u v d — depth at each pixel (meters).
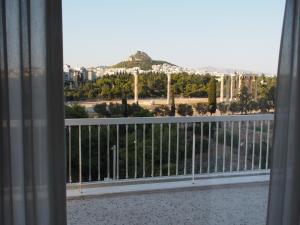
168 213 3.27
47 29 1.43
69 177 3.66
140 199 3.60
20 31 1.40
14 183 1.47
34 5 1.41
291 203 1.80
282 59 1.75
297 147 1.77
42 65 1.43
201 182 4.03
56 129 1.48
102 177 3.88
